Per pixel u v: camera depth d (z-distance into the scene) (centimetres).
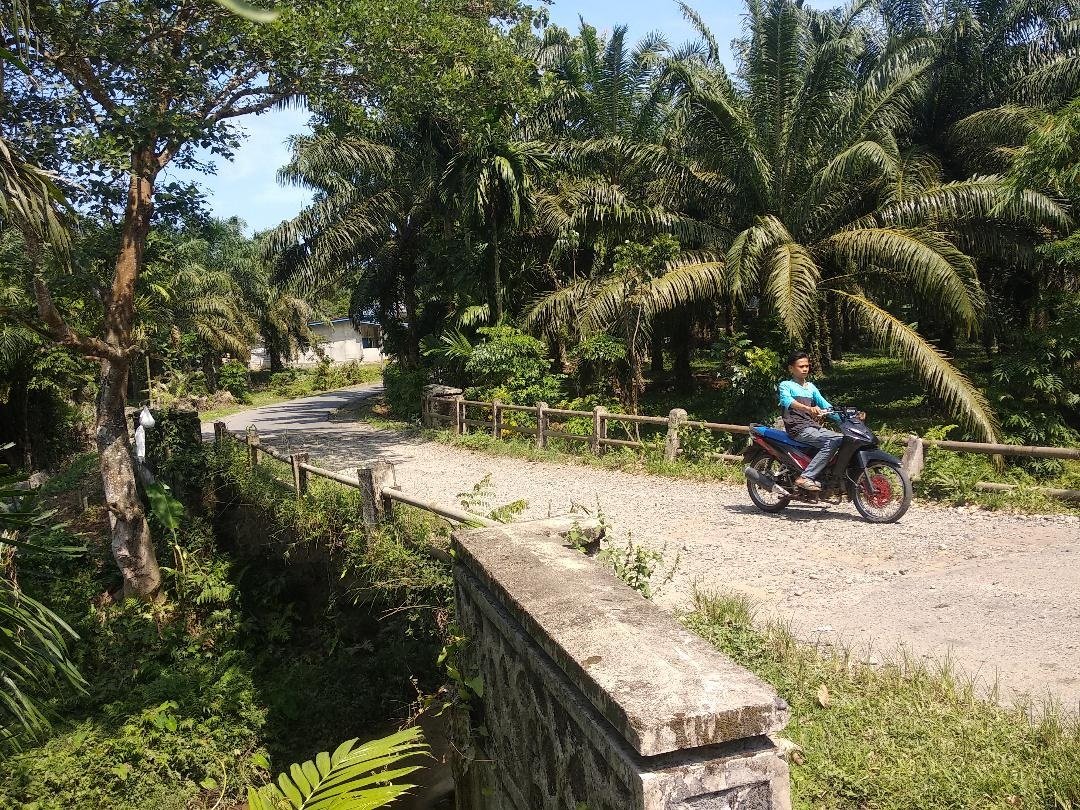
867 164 1461
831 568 592
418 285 2394
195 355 3077
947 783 305
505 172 1658
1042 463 1166
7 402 2083
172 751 871
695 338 2705
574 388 2012
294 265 2328
